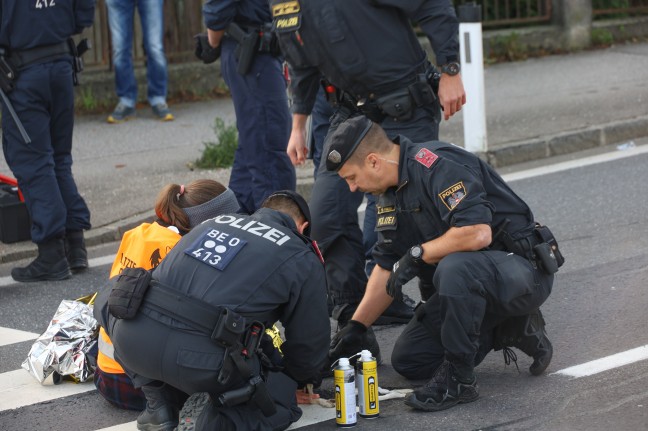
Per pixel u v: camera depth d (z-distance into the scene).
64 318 9.17
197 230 7.73
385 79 9.48
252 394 7.38
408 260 8.02
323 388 8.69
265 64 12.22
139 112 20.23
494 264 7.97
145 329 7.36
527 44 24.30
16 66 11.66
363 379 7.99
